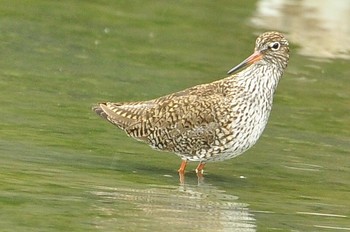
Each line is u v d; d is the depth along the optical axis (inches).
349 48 1040.2
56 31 993.5
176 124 671.8
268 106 680.4
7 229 532.1
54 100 798.5
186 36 1027.3
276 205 617.6
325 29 1088.2
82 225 548.4
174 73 906.1
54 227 541.0
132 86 854.5
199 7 1131.9
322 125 813.2
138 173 665.6
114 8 1095.0
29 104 782.5
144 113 683.4
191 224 566.9
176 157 718.5
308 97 886.4
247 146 677.9
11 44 937.5
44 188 605.0
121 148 714.8
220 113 665.6
